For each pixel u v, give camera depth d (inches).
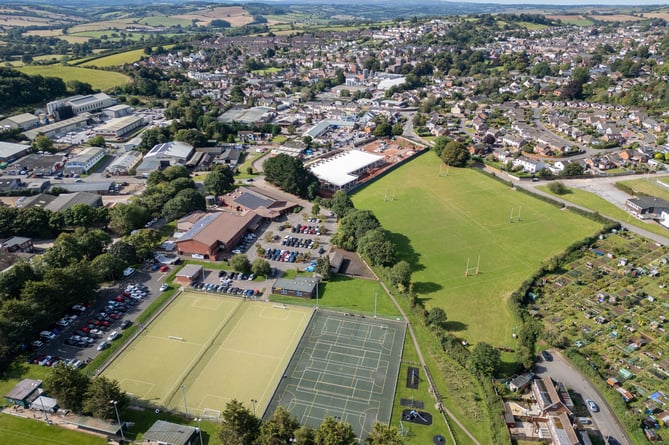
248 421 3275.1
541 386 3816.4
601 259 5949.8
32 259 5378.9
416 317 4854.8
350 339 4552.2
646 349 4357.8
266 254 6102.4
